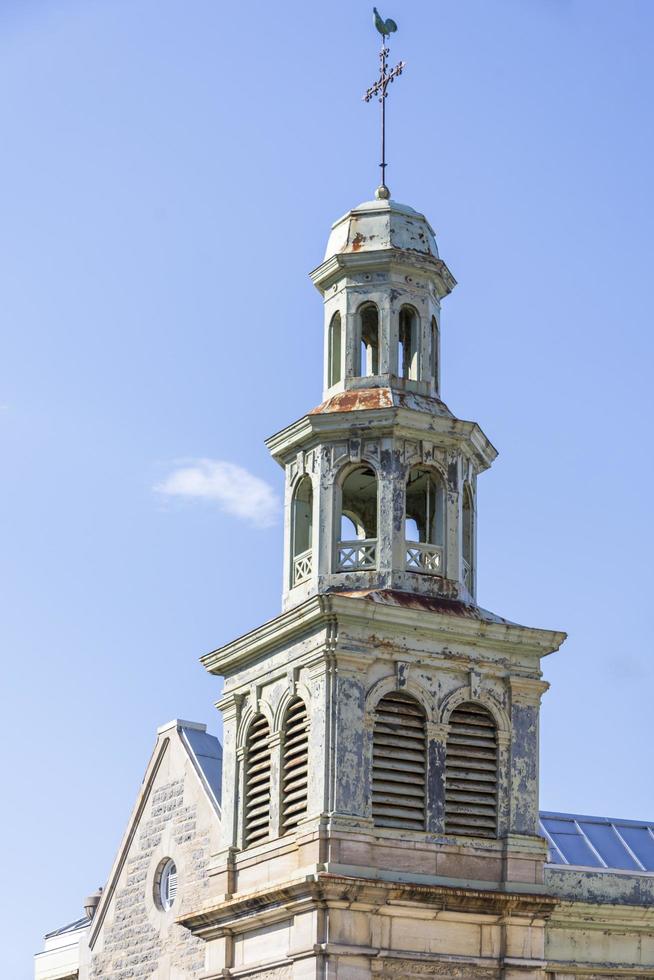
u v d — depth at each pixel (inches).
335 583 1857.8
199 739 2172.7
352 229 1980.8
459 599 1875.0
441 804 1806.1
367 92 2071.9
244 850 1893.5
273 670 1883.6
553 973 1943.9
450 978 1760.6
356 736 1780.3
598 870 2017.7
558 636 1882.4
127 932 2199.8
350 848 1745.8
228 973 1854.1
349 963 1713.8
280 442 1945.1
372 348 2017.7
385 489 1868.8
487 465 1988.2
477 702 1851.6
